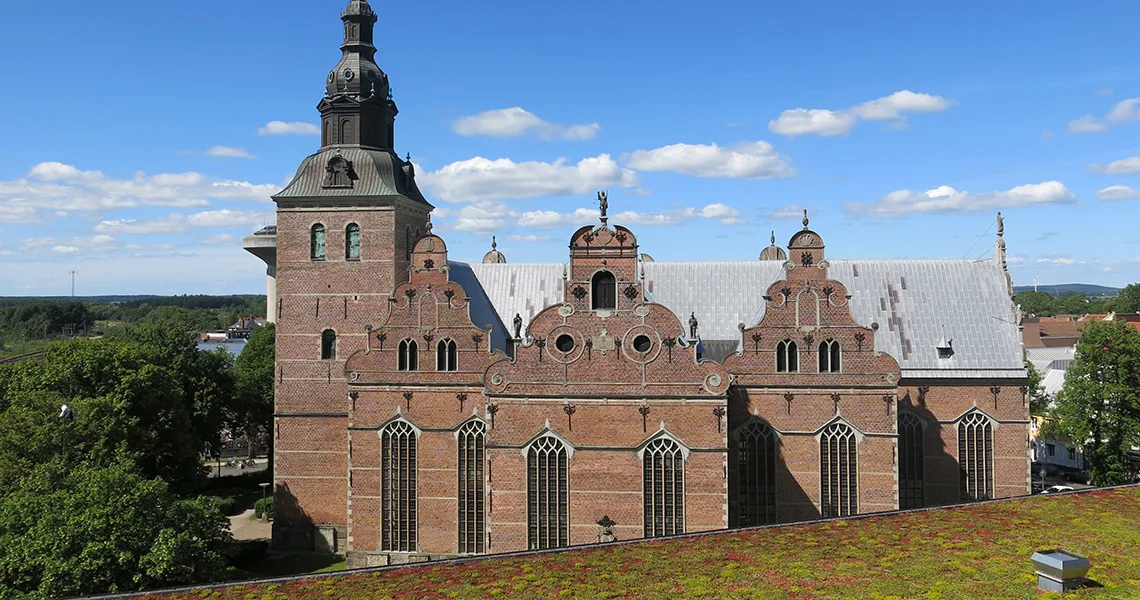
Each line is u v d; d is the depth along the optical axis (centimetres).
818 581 3800
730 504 5547
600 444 5272
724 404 5188
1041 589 3650
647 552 4294
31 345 19938
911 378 5922
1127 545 4266
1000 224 6356
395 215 6138
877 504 5419
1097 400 7688
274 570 5741
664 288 6381
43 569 4144
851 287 6312
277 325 6209
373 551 5778
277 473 6206
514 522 5328
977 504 5078
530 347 5325
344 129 6322
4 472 5300
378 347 5741
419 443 5719
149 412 6850
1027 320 17975
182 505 4688
